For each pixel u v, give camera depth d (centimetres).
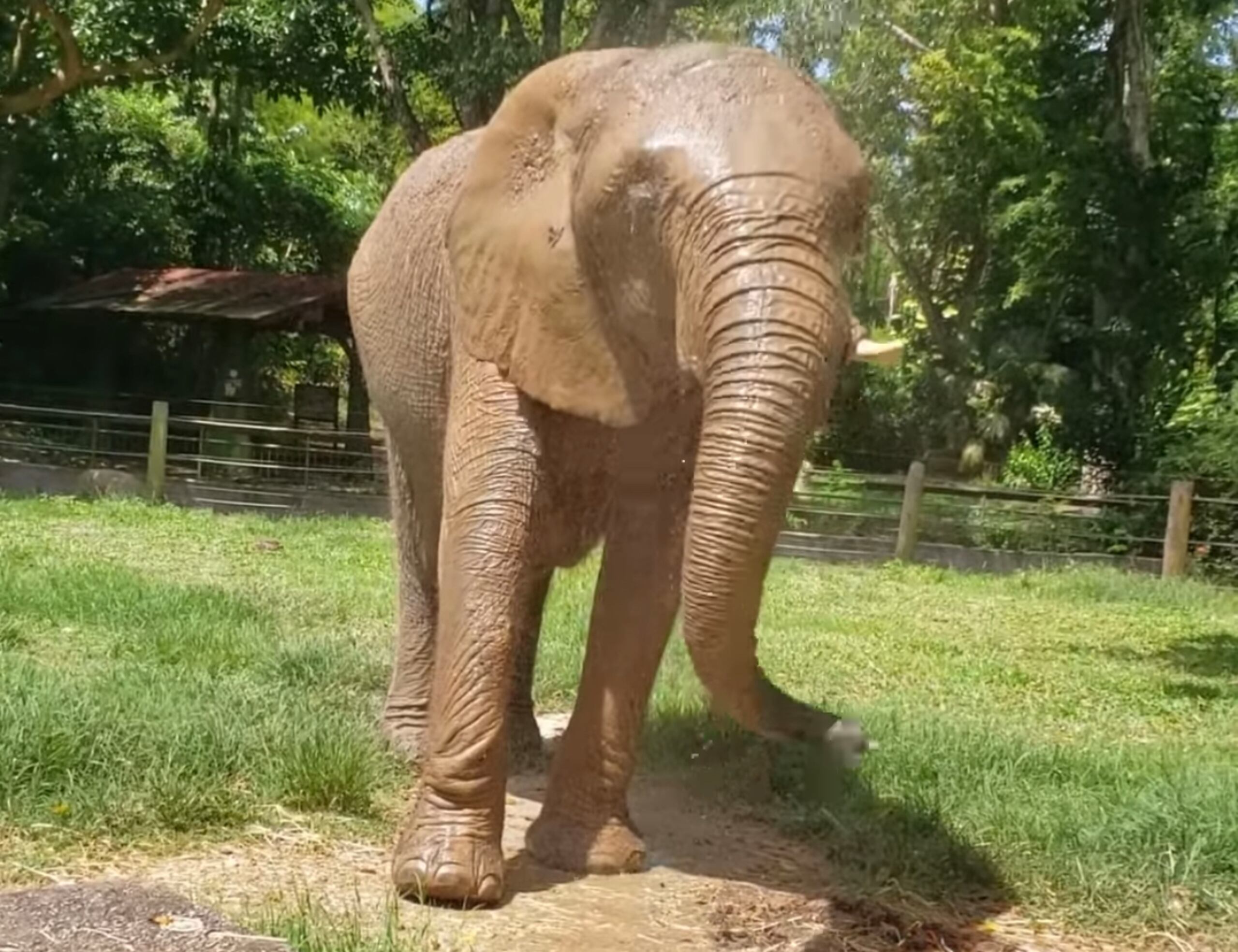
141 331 2572
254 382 2727
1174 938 512
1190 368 2344
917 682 997
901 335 2694
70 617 911
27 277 2644
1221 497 1961
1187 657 1221
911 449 2509
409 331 591
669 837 577
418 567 648
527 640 662
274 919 425
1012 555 1905
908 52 2323
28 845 490
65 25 1919
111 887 399
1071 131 2295
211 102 2942
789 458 365
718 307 379
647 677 518
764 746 669
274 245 2939
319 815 549
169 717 602
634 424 452
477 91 2094
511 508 479
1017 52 2292
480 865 470
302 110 3725
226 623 905
